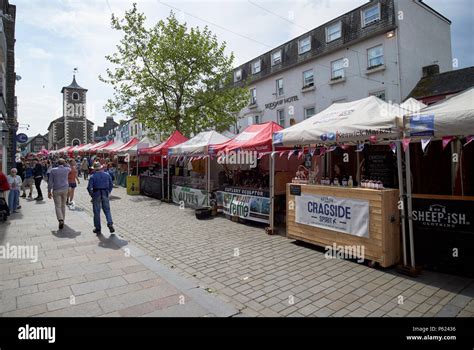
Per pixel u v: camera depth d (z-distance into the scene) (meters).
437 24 17.73
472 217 4.08
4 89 12.22
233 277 4.44
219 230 7.44
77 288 4.00
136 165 17.55
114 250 5.71
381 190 4.62
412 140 4.93
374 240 4.65
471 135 3.80
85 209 10.57
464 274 4.22
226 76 17.52
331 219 5.34
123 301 3.63
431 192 5.75
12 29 17.16
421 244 4.53
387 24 15.64
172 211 10.18
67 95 54.84
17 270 4.64
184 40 15.69
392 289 3.93
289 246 6.00
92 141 58.44
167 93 16.27
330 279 4.29
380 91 16.09
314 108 19.66
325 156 8.55
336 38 18.30
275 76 22.59
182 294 3.83
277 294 3.85
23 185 13.38
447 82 13.73
